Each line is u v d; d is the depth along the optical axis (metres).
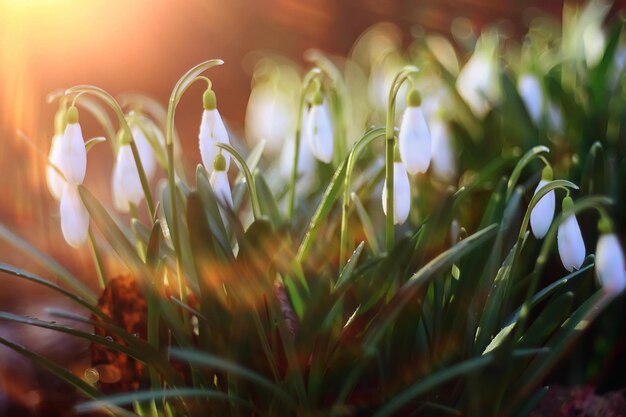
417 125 0.45
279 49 1.46
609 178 0.57
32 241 0.74
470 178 0.63
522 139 0.62
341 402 0.45
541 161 0.61
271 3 1.46
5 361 0.61
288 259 0.47
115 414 0.48
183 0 1.45
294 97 0.71
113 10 1.37
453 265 0.49
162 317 0.48
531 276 0.51
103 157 1.03
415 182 0.61
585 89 0.62
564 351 0.46
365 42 1.05
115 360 0.50
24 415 0.58
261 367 0.46
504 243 0.55
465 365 0.44
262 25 1.46
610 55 0.62
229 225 0.51
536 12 1.28
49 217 0.71
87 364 0.61
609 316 0.56
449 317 0.47
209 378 0.47
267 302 0.46
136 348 0.46
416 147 0.45
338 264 0.53
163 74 1.44
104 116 0.52
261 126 0.70
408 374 0.46
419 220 0.59
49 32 1.23
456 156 0.65
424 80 0.70
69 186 0.46
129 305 0.51
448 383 0.47
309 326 0.45
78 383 0.47
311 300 0.44
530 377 0.46
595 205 0.45
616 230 0.58
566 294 0.46
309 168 0.63
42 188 0.72
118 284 0.51
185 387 0.47
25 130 0.85
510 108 0.62
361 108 0.75
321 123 0.51
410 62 0.79
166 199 0.51
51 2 1.24
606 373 0.57
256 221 0.44
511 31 1.30
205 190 0.47
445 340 0.46
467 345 0.46
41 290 0.71
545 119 0.63
